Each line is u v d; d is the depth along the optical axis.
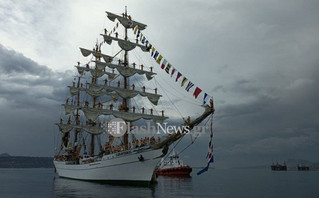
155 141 42.41
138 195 34.22
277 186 62.31
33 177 96.19
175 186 53.25
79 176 57.41
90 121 65.75
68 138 72.38
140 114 53.66
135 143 45.00
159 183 59.69
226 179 100.12
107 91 67.19
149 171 41.38
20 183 64.38
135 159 42.28
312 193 45.16
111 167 45.94
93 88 64.06
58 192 39.06
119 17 61.78
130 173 43.31
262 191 48.56
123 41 60.28
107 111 53.69
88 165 52.56
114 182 45.75
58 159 74.25
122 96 55.50
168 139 40.47
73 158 67.44
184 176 87.94
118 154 44.62
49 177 96.00
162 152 40.84
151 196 33.62
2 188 50.59
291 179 102.25
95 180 50.44
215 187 55.50
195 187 52.78
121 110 55.59
